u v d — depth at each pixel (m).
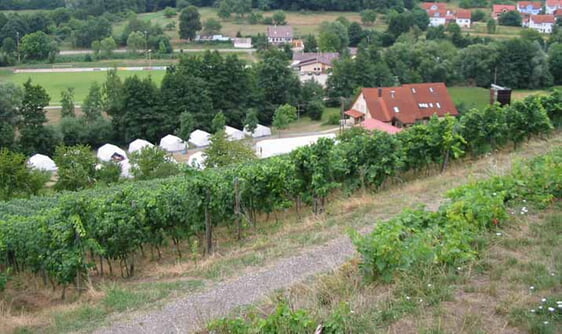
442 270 8.34
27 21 101.44
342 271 9.30
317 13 118.50
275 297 9.00
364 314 7.40
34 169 33.78
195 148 51.25
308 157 14.79
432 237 9.38
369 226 12.40
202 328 8.30
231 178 13.98
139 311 9.59
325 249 11.27
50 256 11.61
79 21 107.69
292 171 14.48
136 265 13.10
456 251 8.62
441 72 68.81
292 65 81.00
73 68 88.00
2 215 17.42
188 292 10.12
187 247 14.08
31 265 12.46
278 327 7.27
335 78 66.19
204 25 109.88
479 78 67.88
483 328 6.77
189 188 13.02
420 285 8.02
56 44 96.56
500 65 66.69
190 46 101.94
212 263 11.72
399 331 6.98
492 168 15.05
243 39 101.62
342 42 93.38
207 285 10.34
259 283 9.97
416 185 15.43
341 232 12.25
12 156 29.36
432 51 72.44
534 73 65.19
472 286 7.86
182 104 56.19
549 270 8.09
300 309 7.71
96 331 9.01
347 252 10.90
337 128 56.59
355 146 15.71
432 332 6.74
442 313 7.23
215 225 13.67
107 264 13.41
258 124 55.78
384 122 51.84
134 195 13.34
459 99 61.34
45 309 10.87
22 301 11.59
